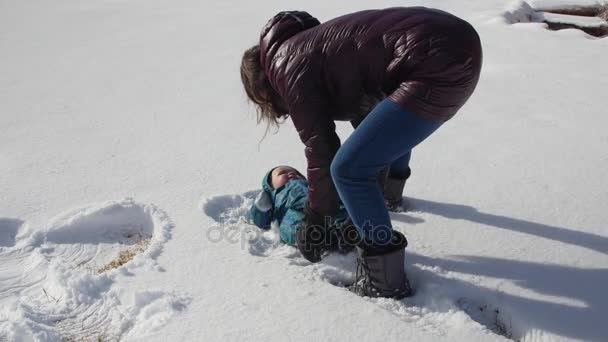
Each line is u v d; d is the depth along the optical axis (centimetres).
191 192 350
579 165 365
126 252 304
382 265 236
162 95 562
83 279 263
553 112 459
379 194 225
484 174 359
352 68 218
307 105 220
